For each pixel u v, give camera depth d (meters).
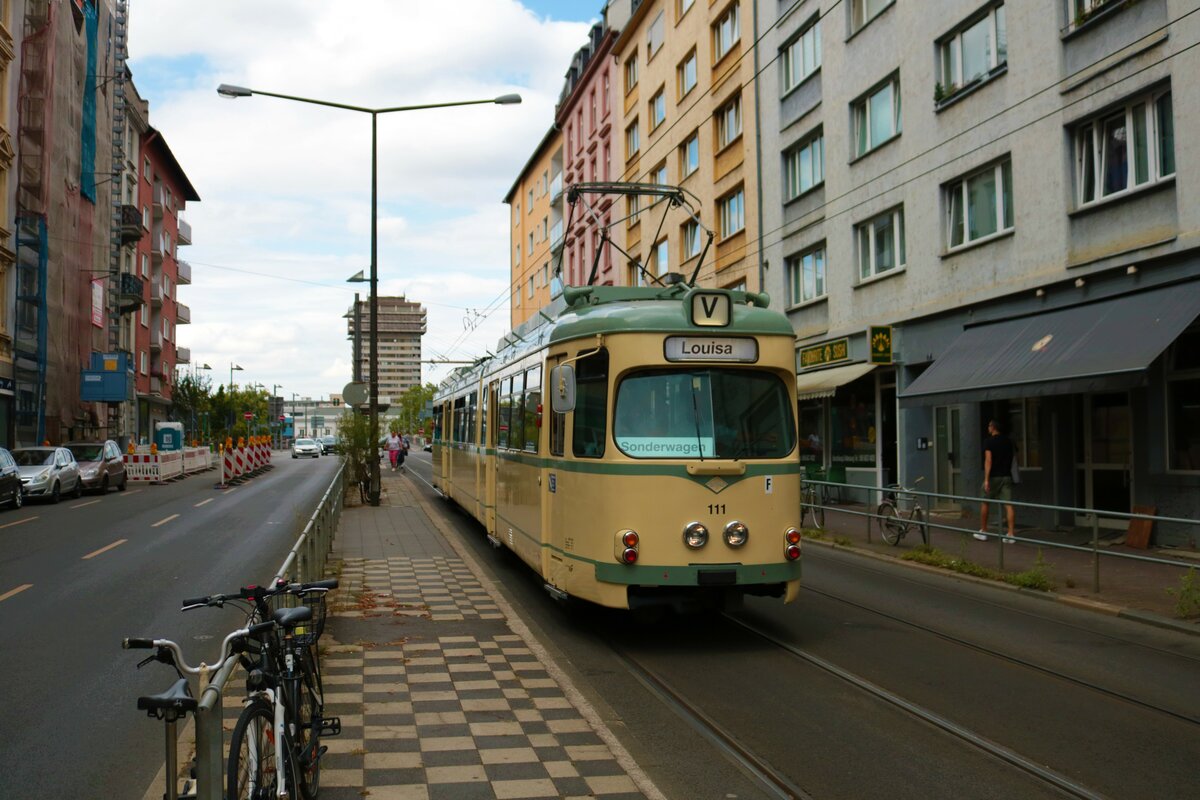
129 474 34.88
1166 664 7.68
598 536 8.31
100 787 4.99
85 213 39.81
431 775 5.01
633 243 39.25
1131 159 14.33
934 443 19.64
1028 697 6.72
